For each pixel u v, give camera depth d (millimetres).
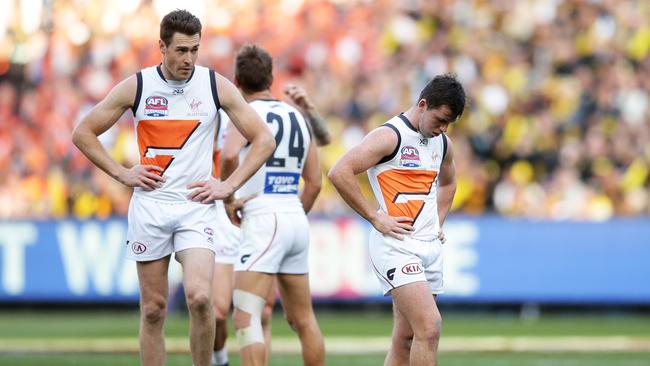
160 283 21562
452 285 49969
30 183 54844
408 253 21391
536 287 50125
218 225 27594
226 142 24438
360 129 57531
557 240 50312
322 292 49562
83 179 54438
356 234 49875
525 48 60781
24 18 59375
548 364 33656
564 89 58719
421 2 62500
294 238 24656
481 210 55062
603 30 61344
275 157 24688
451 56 60344
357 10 62625
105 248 49469
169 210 21188
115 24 60156
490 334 42625
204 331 20906
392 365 22156
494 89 58344
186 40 20375
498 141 56469
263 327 26312
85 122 21016
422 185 21703
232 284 27609
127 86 21031
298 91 26984
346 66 60406
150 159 21203
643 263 50188
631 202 55125
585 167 55781
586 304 50750
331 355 35500
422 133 21500
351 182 21219
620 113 58156
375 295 49656
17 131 56625
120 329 43375
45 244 49531
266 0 62688
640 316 51500
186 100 21156
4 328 43844
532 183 55469
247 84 25328
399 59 60594
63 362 33031
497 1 62344
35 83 58406
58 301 49375
